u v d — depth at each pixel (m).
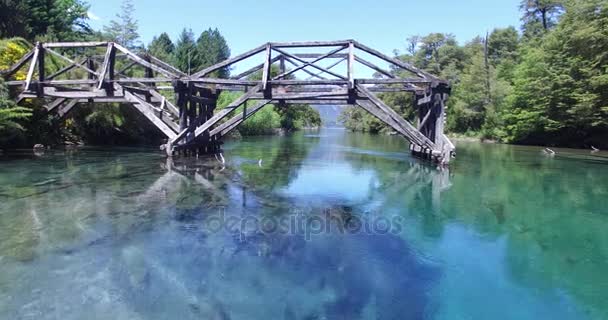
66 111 18.69
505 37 52.75
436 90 15.21
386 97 54.72
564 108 27.78
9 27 23.55
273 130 48.06
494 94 38.47
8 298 4.34
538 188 11.31
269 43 14.94
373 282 4.98
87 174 11.98
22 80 16.33
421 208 8.81
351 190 10.75
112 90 15.60
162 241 6.25
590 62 26.00
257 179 12.18
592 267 5.57
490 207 9.01
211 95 18.31
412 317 4.16
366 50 14.71
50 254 5.59
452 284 4.98
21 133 16.59
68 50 29.52
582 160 18.72
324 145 28.72
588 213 8.53
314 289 4.74
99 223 7.10
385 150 24.19
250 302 4.40
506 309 4.38
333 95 15.48
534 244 6.49
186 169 13.69
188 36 71.06
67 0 36.28
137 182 11.05
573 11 28.56
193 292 4.60
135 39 48.91
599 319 4.19
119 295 4.49
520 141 33.00
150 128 25.25
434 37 52.47
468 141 37.50
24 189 9.66
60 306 4.21
